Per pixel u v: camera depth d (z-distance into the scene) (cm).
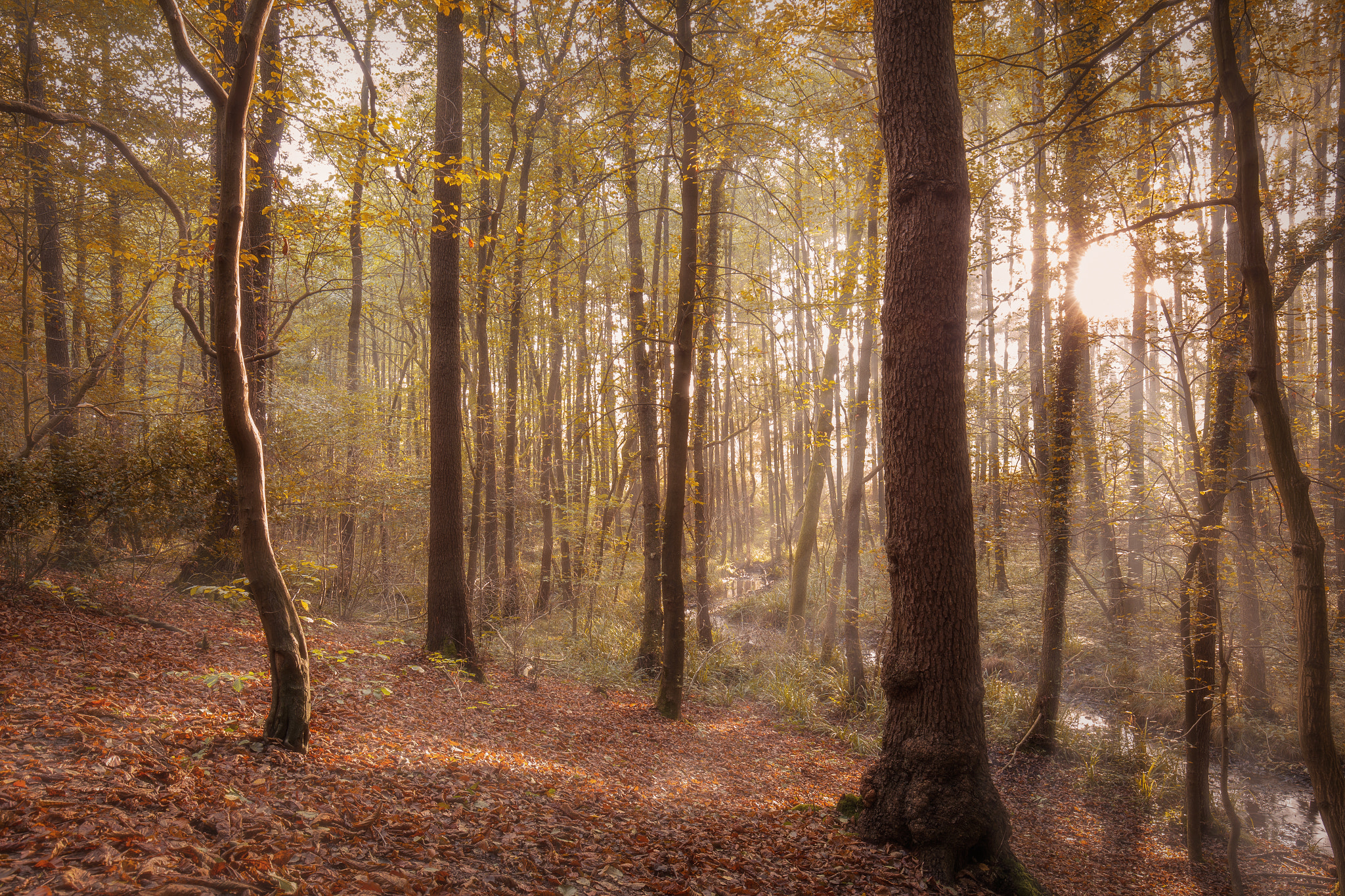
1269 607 1075
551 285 1404
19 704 425
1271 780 936
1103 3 753
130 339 1241
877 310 1036
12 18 1258
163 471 855
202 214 595
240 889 269
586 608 1667
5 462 721
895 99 520
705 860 451
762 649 1523
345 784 430
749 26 916
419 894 316
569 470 2292
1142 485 908
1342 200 1023
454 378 928
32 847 264
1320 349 1456
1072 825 816
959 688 501
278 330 847
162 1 395
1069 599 1473
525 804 491
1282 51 713
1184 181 770
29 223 1298
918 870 475
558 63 1220
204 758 411
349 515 1315
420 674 835
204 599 923
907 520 515
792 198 1216
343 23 910
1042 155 1003
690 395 989
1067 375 1018
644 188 1812
